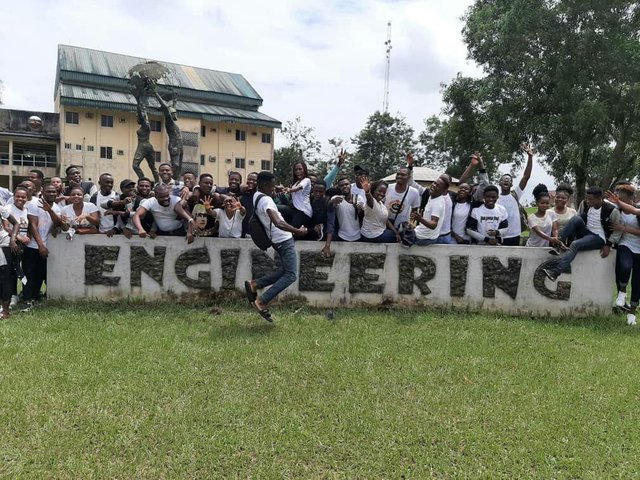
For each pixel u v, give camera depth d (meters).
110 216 7.00
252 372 4.29
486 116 20.98
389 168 41.47
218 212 6.79
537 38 18.81
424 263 6.79
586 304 6.79
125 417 3.43
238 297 6.74
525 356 4.94
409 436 3.28
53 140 38.78
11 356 4.48
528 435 3.35
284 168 50.50
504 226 7.01
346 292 6.79
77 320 5.73
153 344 4.91
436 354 4.88
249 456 3.00
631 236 6.48
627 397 3.99
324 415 3.55
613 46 17.56
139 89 24.31
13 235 5.93
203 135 43.53
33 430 3.24
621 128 18.94
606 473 2.93
